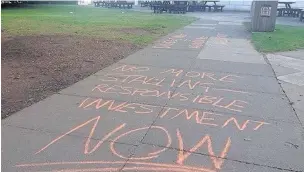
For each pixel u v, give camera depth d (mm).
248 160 3363
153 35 12602
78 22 16875
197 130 4027
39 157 3354
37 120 4219
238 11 29641
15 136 3770
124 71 6863
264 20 14469
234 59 8414
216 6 28547
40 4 34688
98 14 23312
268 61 8273
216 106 4875
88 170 3150
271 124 4270
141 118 4359
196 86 5887
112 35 12195
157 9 26641
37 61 7578
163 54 8867
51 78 6207
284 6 27484
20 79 6074
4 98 4992
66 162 3275
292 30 15195
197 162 3305
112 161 3303
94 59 7945
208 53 9180
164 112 4590
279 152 3543
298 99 5289
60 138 3754
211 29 15242
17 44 9422
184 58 8383
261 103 5059
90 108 4684
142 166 3223
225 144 3684
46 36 11312
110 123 4180
